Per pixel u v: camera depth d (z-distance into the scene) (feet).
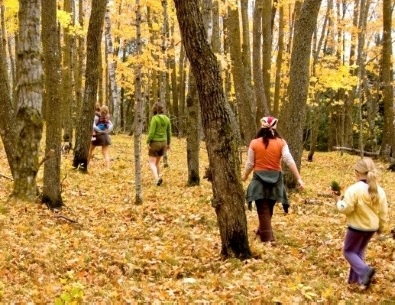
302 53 40.32
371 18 90.22
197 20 21.59
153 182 46.44
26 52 30.86
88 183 42.78
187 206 35.22
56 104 31.40
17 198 31.19
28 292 18.03
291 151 40.83
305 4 39.83
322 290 19.11
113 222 30.14
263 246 24.94
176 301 17.81
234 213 23.06
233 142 22.88
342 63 79.30
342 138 102.68
